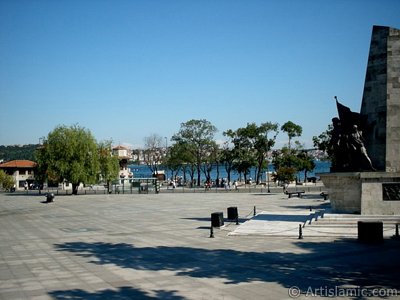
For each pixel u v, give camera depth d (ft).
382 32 86.89
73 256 61.72
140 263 56.18
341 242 67.62
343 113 88.38
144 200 179.83
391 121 83.66
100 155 241.96
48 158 224.94
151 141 446.60
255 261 55.88
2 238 80.23
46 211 136.26
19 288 44.93
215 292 42.34
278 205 138.51
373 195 82.12
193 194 216.13
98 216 117.80
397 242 66.33
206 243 70.64
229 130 304.30
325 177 87.66
